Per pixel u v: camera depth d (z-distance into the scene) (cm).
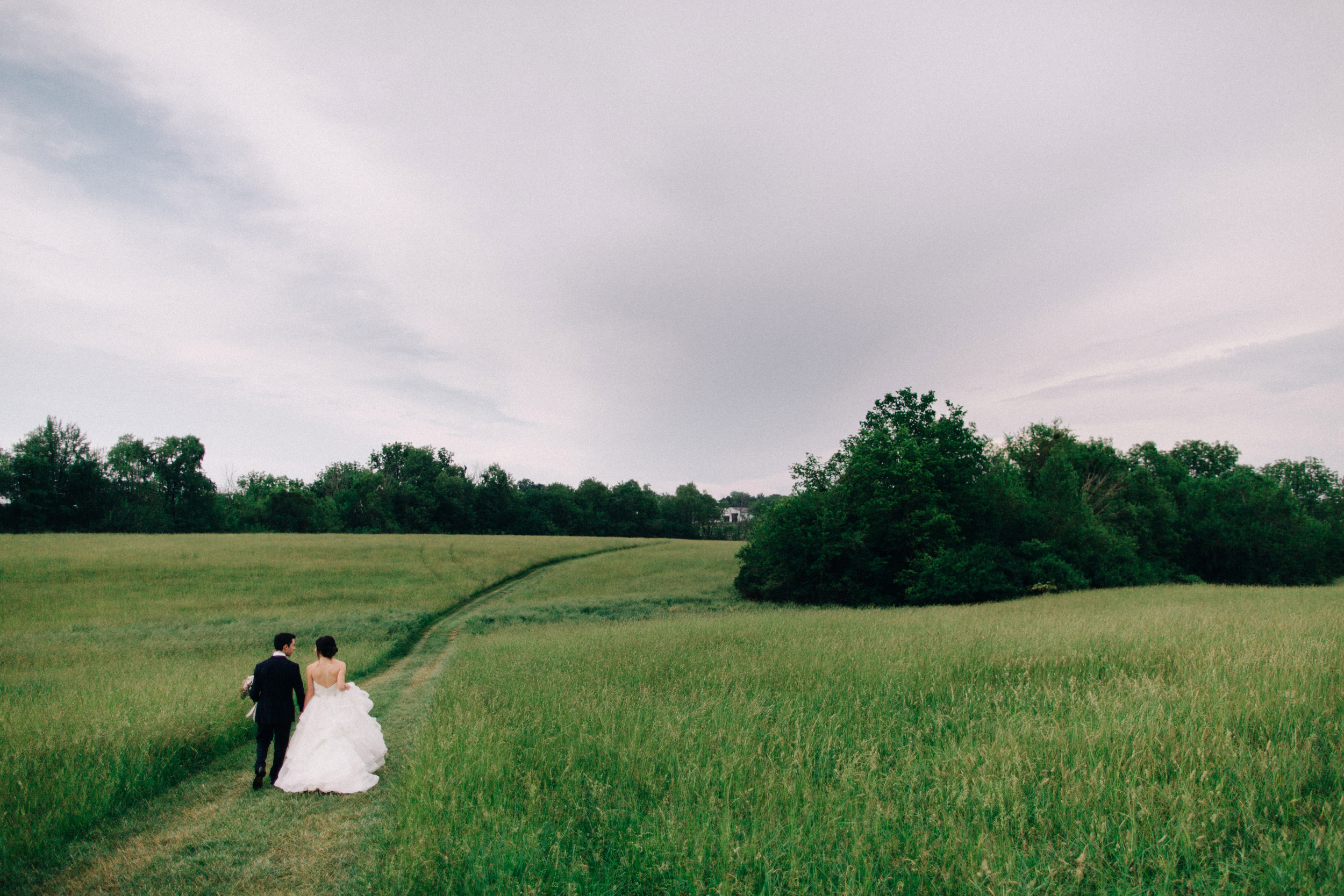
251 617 2616
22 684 1287
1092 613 1752
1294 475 6588
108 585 3225
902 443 3559
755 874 418
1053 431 4253
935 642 1216
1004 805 466
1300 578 4278
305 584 3503
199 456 8956
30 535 5191
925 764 576
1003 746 579
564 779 612
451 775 617
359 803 649
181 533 8100
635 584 4203
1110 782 485
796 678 967
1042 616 1722
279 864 523
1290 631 1066
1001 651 1037
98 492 7506
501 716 848
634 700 896
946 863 411
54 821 591
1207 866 381
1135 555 3653
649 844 454
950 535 3338
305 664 1558
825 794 529
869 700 802
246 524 8512
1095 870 382
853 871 395
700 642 1487
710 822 484
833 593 3438
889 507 3369
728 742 665
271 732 719
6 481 6706
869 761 570
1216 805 436
